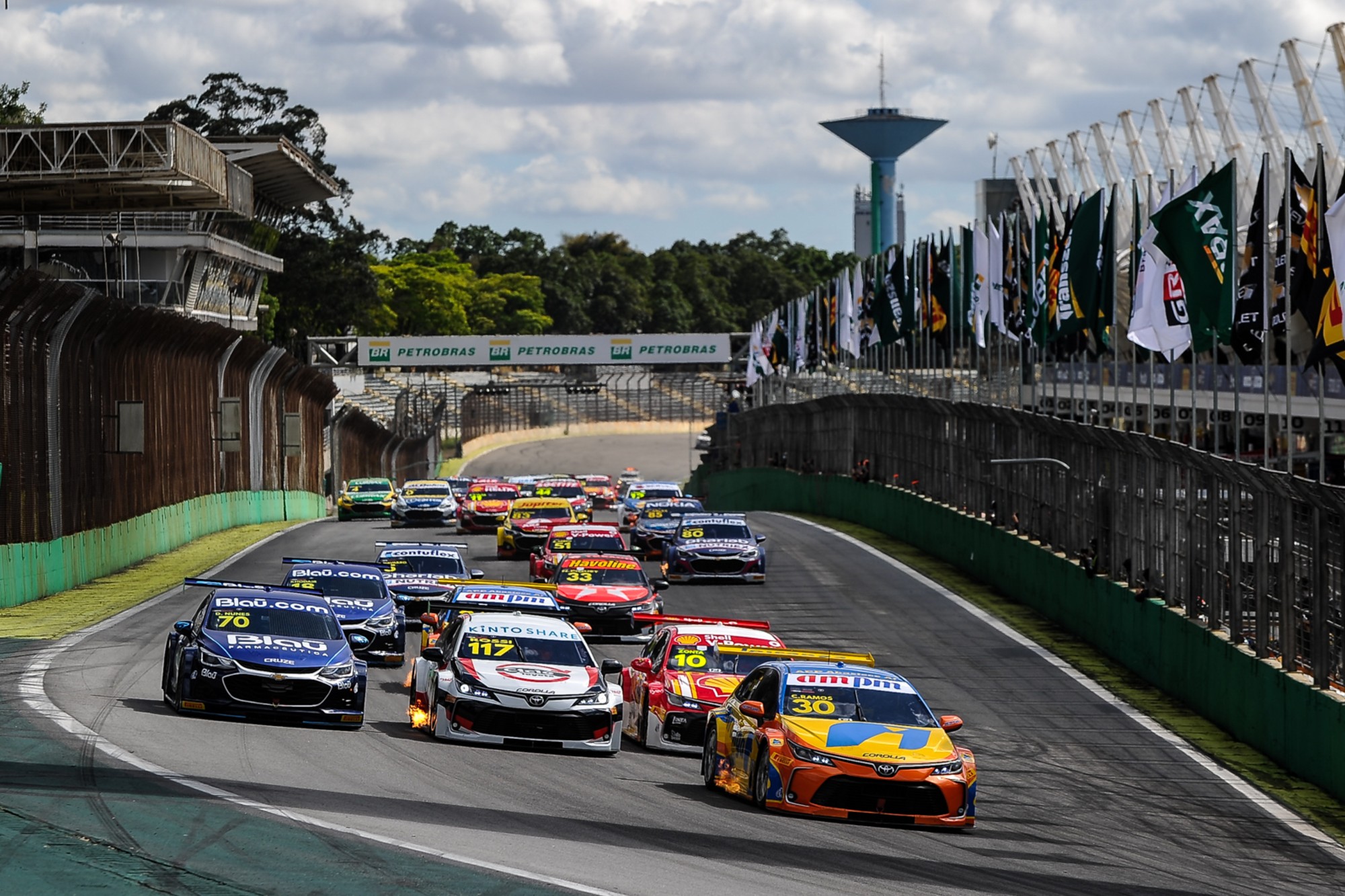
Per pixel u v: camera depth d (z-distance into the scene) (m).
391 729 69.69
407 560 112.25
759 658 76.19
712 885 40.72
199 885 36.16
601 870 41.25
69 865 37.34
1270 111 190.12
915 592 142.62
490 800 52.53
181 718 65.06
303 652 67.31
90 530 136.38
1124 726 88.94
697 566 142.00
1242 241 178.00
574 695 68.62
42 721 61.31
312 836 42.34
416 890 36.84
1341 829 66.44
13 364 116.06
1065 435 128.00
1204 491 97.00
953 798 56.09
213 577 139.88
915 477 190.88
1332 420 143.00
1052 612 128.50
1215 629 93.12
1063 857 53.62
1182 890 49.53
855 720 58.03
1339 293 84.88
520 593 86.69
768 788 56.19
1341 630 74.06
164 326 162.88
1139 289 114.62
